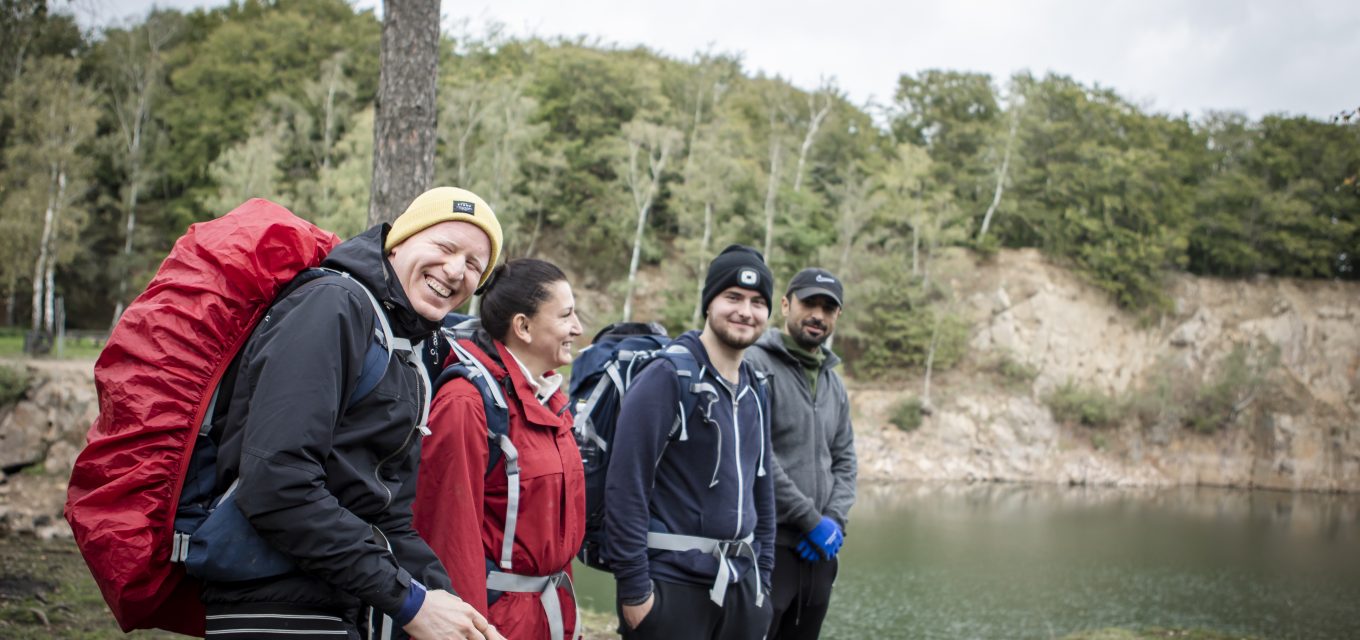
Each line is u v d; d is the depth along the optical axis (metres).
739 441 3.52
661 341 3.73
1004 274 45.72
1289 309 47.97
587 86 46.41
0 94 32.84
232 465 1.91
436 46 5.88
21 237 31.78
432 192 2.28
